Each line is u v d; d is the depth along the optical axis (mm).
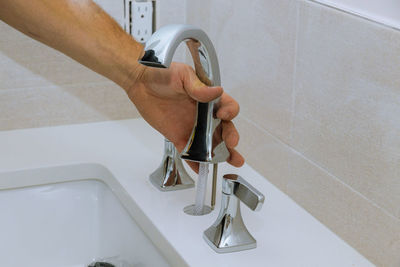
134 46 848
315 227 865
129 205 939
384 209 778
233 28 1047
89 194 1075
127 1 1169
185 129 890
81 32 817
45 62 1150
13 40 1117
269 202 932
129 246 966
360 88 785
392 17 730
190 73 806
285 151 958
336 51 816
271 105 976
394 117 740
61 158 1060
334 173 855
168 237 821
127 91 881
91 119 1218
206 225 852
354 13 779
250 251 801
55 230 1072
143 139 1145
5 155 1065
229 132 815
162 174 955
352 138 812
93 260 1078
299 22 878
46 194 1057
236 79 1065
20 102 1160
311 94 878
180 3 1213
